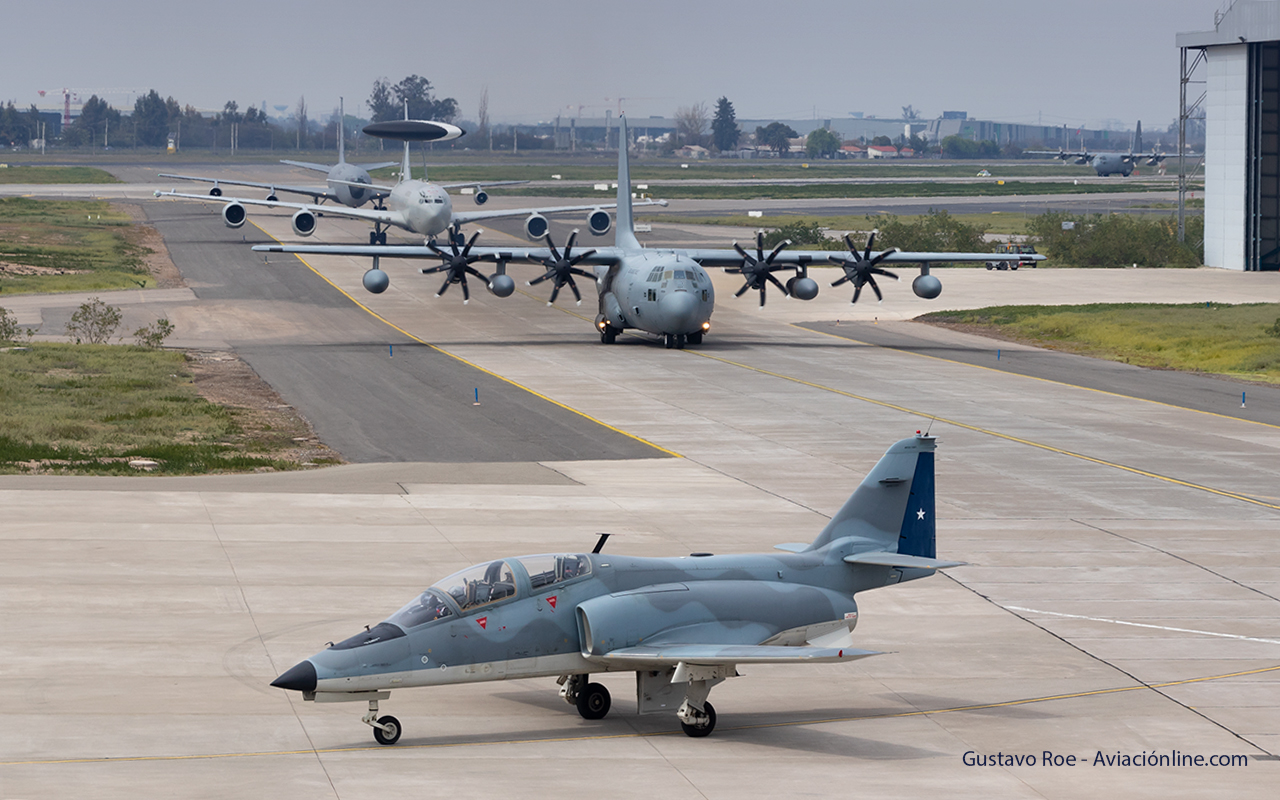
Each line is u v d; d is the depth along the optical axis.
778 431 187.25
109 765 69.12
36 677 84.19
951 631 102.69
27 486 140.88
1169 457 171.88
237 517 130.62
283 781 67.12
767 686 90.00
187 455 161.62
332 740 75.06
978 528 134.50
